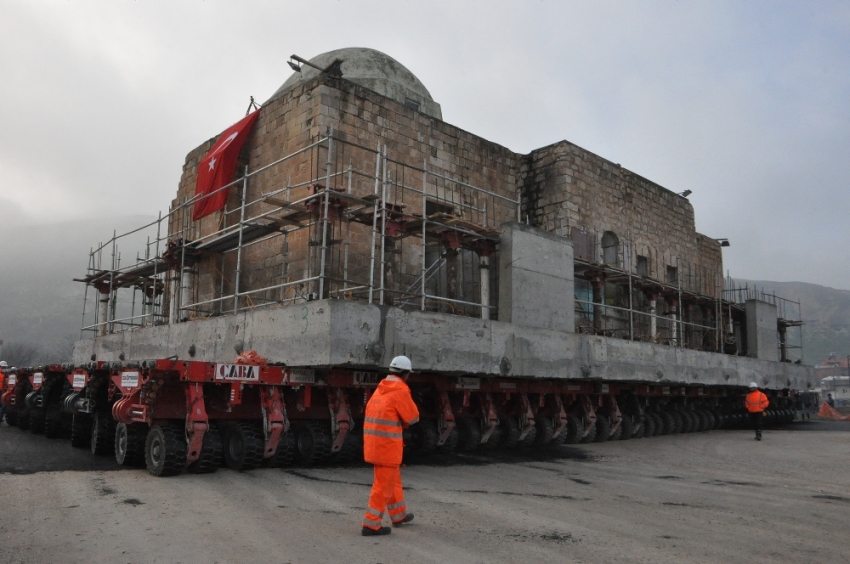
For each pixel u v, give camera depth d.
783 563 6.07
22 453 13.04
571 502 8.78
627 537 6.82
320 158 17.53
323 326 11.59
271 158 19.28
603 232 24.56
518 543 6.42
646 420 20.83
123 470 10.70
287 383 11.07
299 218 15.66
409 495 8.91
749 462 14.10
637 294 25.52
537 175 23.97
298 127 18.38
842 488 10.71
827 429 26.20
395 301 18.20
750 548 6.55
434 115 23.86
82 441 14.03
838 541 6.97
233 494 8.59
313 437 11.40
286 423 10.99
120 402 11.09
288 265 17.89
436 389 13.94
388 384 6.90
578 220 23.31
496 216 22.95
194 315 19.95
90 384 12.80
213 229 20.75
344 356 11.56
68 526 6.70
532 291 15.99
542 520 7.51
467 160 22.12
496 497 8.98
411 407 6.82
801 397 31.27
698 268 30.95
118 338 20.52
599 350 17.33
